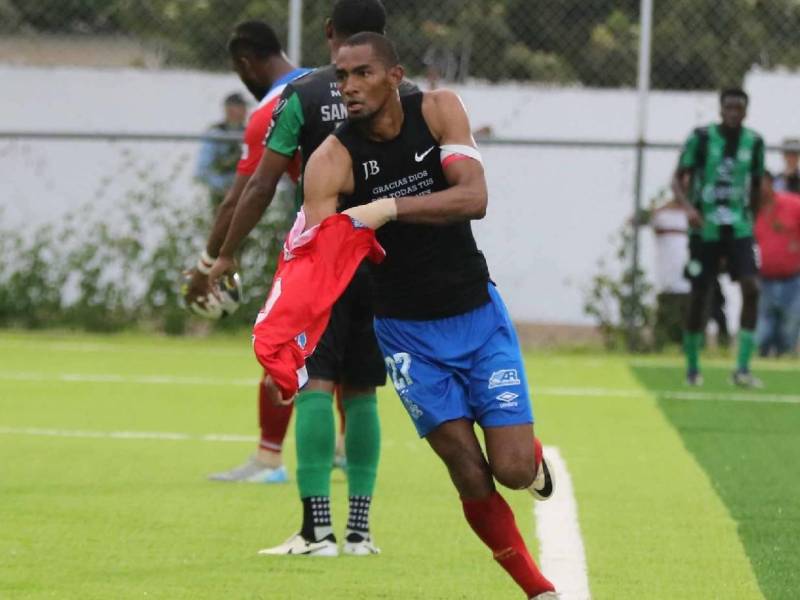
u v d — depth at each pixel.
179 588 19.41
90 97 58.41
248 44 25.91
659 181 54.84
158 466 29.39
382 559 21.47
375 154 17.27
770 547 22.48
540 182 55.34
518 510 25.23
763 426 36.19
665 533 23.47
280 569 20.66
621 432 34.94
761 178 44.12
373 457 22.16
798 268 51.75
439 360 17.47
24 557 21.11
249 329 53.66
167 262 53.59
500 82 57.66
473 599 19.05
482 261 17.83
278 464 28.00
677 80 57.72
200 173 52.94
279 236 52.28
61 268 54.41
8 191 55.56
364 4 22.16
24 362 46.59
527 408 17.38
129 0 58.28
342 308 21.97
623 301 52.34
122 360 47.47
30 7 58.41
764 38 57.34
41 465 29.20
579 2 57.56
